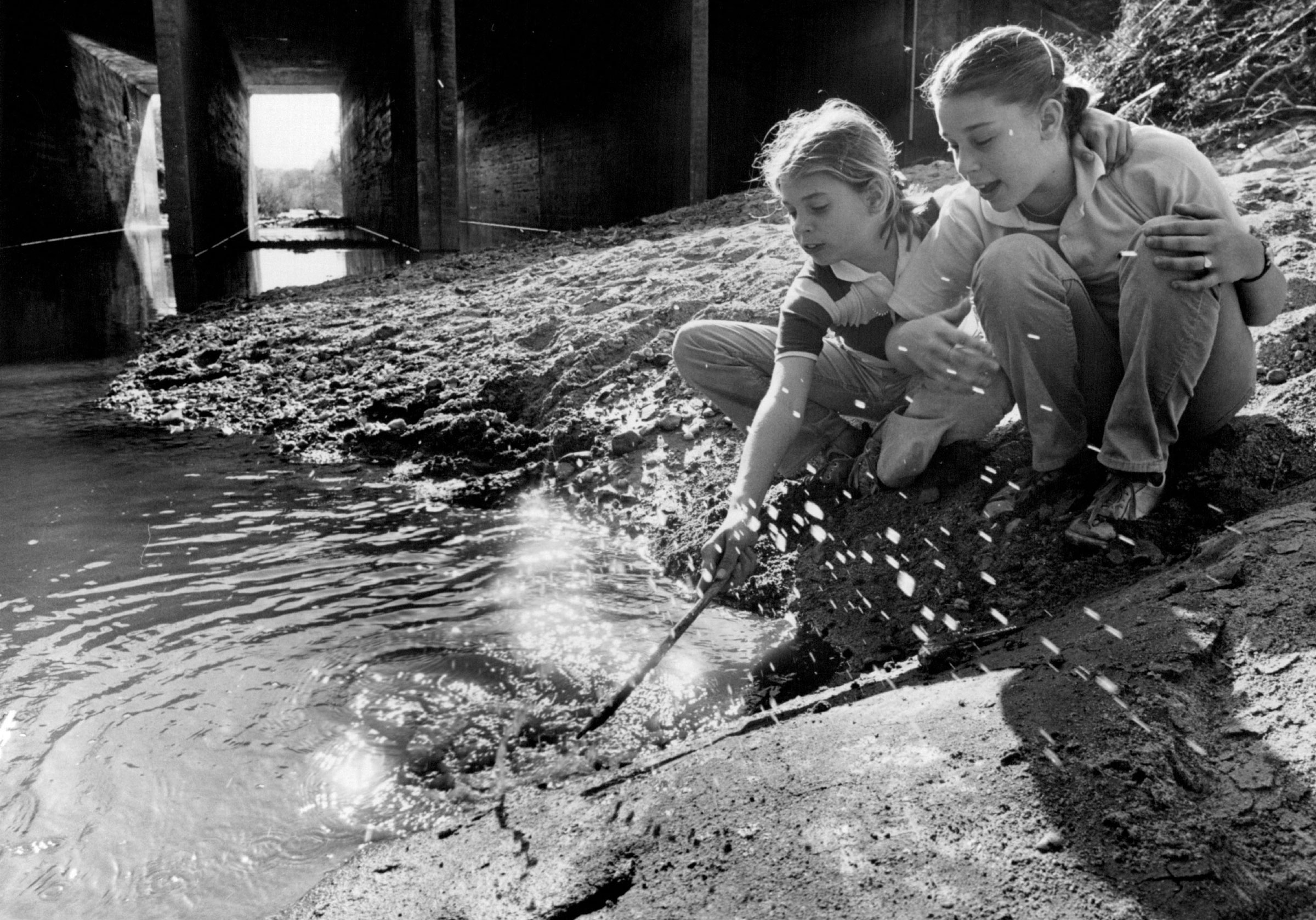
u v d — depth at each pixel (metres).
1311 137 5.92
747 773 1.93
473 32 23.80
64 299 10.27
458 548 3.55
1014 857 1.56
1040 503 2.91
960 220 2.71
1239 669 1.92
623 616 2.99
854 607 2.88
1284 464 2.73
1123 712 1.83
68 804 2.08
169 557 3.43
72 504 4.00
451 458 4.48
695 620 2.97
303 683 2.57
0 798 2.10
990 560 2.81
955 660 2.43
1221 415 2.74
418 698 2.50
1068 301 2.59
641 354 4.82
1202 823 1.57
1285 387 3.03
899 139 11.98
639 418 4.36
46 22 18.55
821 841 1.67
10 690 2.53
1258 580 2.16
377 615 2.98
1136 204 2.48
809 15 14.39
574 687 2.56
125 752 2.26
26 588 3.15
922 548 2.97
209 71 19.91
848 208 2.70
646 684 2.57
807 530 3.26
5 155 16.27
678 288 5.55
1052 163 2.44
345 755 2.25
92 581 3.22
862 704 2.20
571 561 3.44
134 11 19.36
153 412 5.52
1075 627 2.29
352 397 5.30
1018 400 2.83
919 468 3.10
